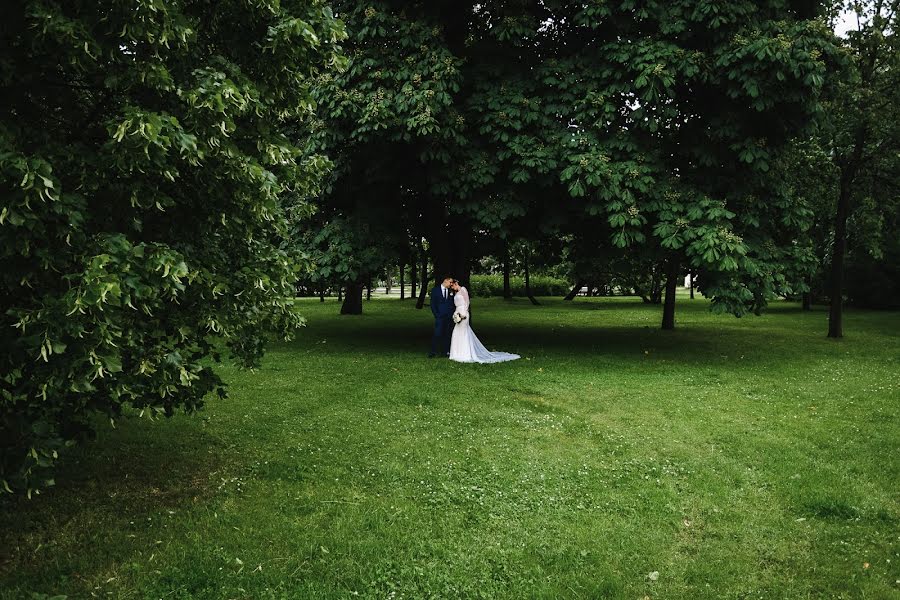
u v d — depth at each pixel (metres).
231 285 5.18
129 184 4.02
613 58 12.69
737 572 4.43
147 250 4.00
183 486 5.80
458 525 5.09
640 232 12.90
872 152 18.20
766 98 11.97
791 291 13.53
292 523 4.99
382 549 4.59
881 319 26.23
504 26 12.95
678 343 16.94
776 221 14.38
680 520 5.29
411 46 12.87
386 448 7.05
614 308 34.44
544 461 6.68
